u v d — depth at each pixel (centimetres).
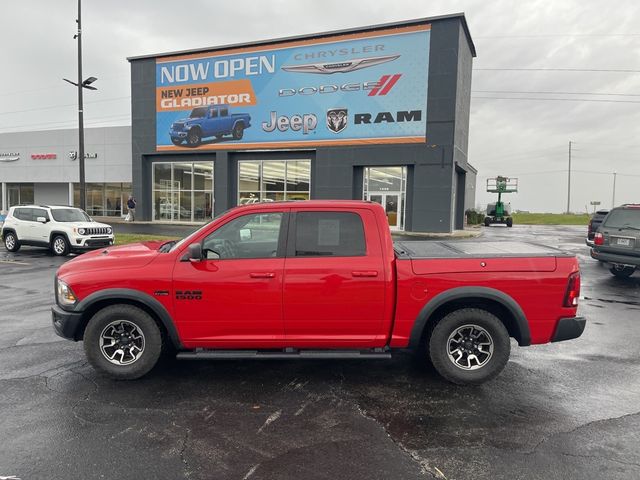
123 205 3409
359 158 2547
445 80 2353
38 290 904
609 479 288
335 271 427
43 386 431
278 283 427
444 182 2391
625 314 747
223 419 368
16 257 1460
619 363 509
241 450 321
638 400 410
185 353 442
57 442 329
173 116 2978
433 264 431
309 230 440
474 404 400
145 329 440
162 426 355
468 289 426
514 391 429
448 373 439
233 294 429
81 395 412
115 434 342
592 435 346
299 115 2667
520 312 429
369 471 296
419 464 305
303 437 340
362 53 2495
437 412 384
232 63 2792
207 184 3002
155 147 3047
